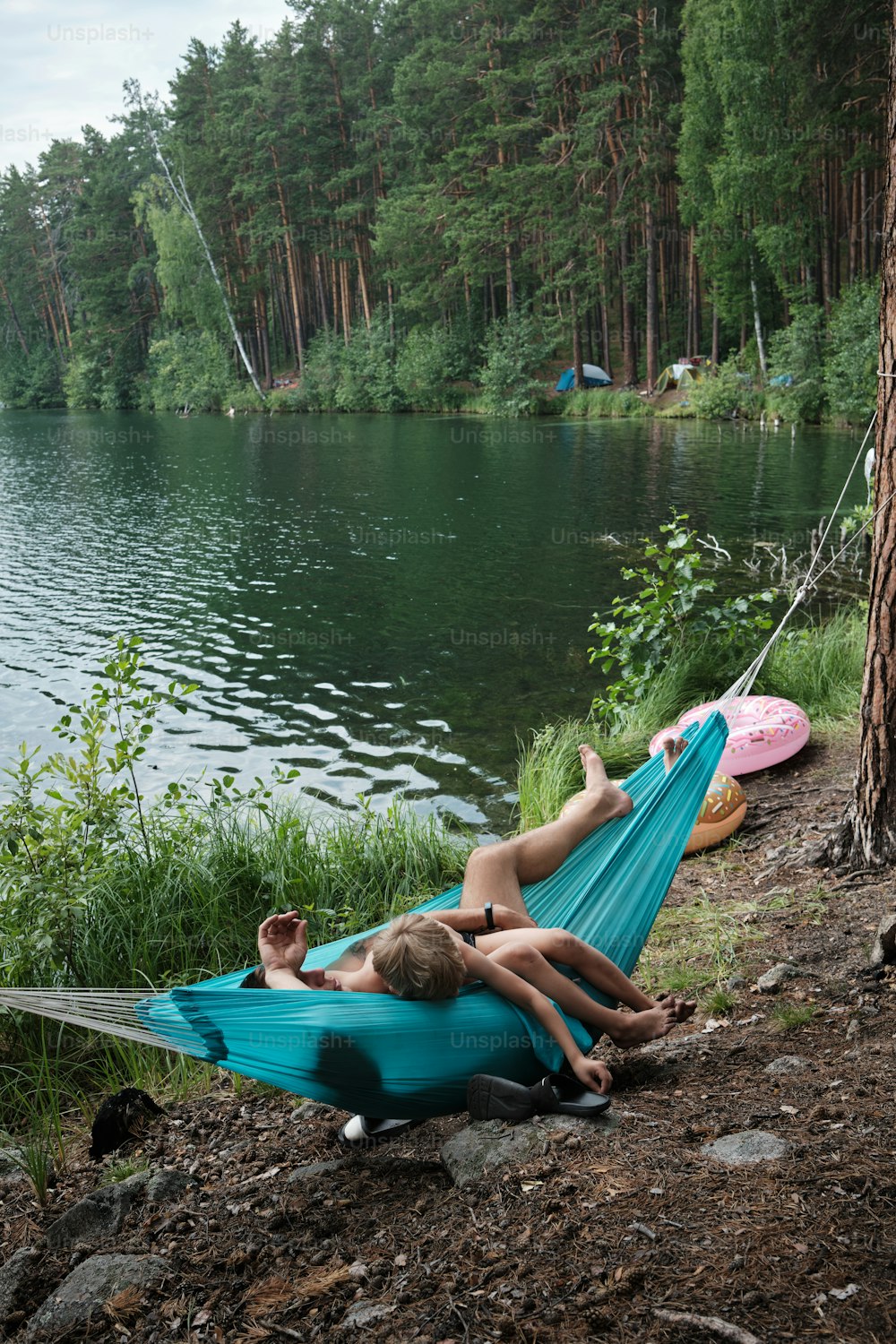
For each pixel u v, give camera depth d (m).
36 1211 3.14
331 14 52.62
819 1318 1.83
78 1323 2.32
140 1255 2.56
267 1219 2.65
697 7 35.69
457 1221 2.36
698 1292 1.94
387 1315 2.08
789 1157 2.34
